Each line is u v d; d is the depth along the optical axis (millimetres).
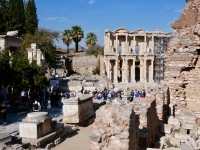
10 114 26484
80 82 49719
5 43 39281
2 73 26297
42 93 33125
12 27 81500
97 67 95062
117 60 84125
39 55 53938
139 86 70250
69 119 22641
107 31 86438
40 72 31766
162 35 88812
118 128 9875
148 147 13078
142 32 88125
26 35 77875
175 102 18859
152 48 89000
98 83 52406
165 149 12758
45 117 17656
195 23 18219
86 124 24234
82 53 118500
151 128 14422
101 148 9828
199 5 17859
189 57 18391
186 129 16281
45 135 17406
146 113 13016
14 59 29250
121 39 89438
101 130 9969
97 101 34500
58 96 33844
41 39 75312
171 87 18984
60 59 93938
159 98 17500
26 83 28281
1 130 20000
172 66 18938
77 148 16859
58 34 85438
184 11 19188
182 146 12547
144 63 86188
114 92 40344
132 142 10438
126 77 85750
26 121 16953
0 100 29656
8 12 82875
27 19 92188
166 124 16906
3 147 11625
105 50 87875
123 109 10312
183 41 18594
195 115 17750
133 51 88438
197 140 13969
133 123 10641
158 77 87125
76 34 115125
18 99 30234
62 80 55219
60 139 18344
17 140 14695
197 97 18375
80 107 23141
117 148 9734
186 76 18828
